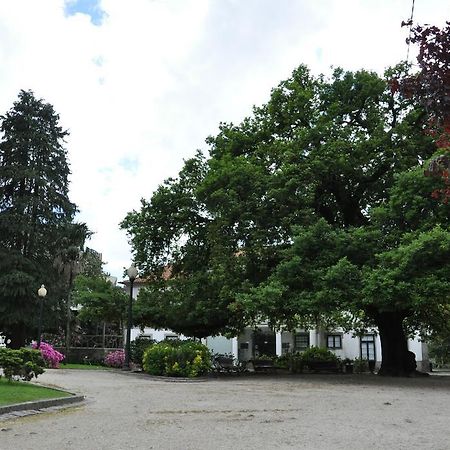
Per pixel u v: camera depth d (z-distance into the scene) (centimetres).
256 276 2333
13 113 4369
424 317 2869
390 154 2355
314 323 3016
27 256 4141
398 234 2075
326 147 2305
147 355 2309
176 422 879
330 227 2161
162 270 2916
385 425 861
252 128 2800
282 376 2416
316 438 732
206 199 2403
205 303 2548
